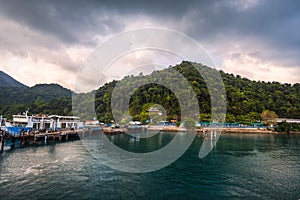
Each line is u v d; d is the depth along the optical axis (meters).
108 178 14.38
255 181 14.88
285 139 49.06
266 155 25.92
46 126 43.44
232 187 13.59
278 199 11.91
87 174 15.16
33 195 11.53
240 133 65.44
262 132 67.25
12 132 29.38
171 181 14.23
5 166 17.58
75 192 12.00
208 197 11.98
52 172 15.70
